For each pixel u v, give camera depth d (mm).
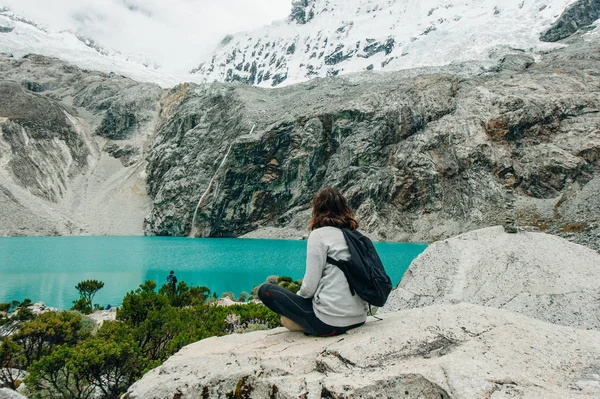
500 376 2867
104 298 23297
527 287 8336
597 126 65312
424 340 3637
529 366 3045
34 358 10273
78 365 7281
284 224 74750
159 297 11766
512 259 9164
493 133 68625
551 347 3355
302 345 4098
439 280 9445
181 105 106375
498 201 60781
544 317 7707
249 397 3617
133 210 90562
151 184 94438
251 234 74750
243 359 4070
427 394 2891
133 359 7949
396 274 31578
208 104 101188
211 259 42906
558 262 8750
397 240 63438
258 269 36125
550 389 2719
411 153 70562
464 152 67375
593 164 61500
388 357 3479
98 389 8109
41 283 28078
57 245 56750
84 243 60656
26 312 14945
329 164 76812
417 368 3084
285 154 79438
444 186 66750
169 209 84188
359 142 74500
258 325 10219
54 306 21312
